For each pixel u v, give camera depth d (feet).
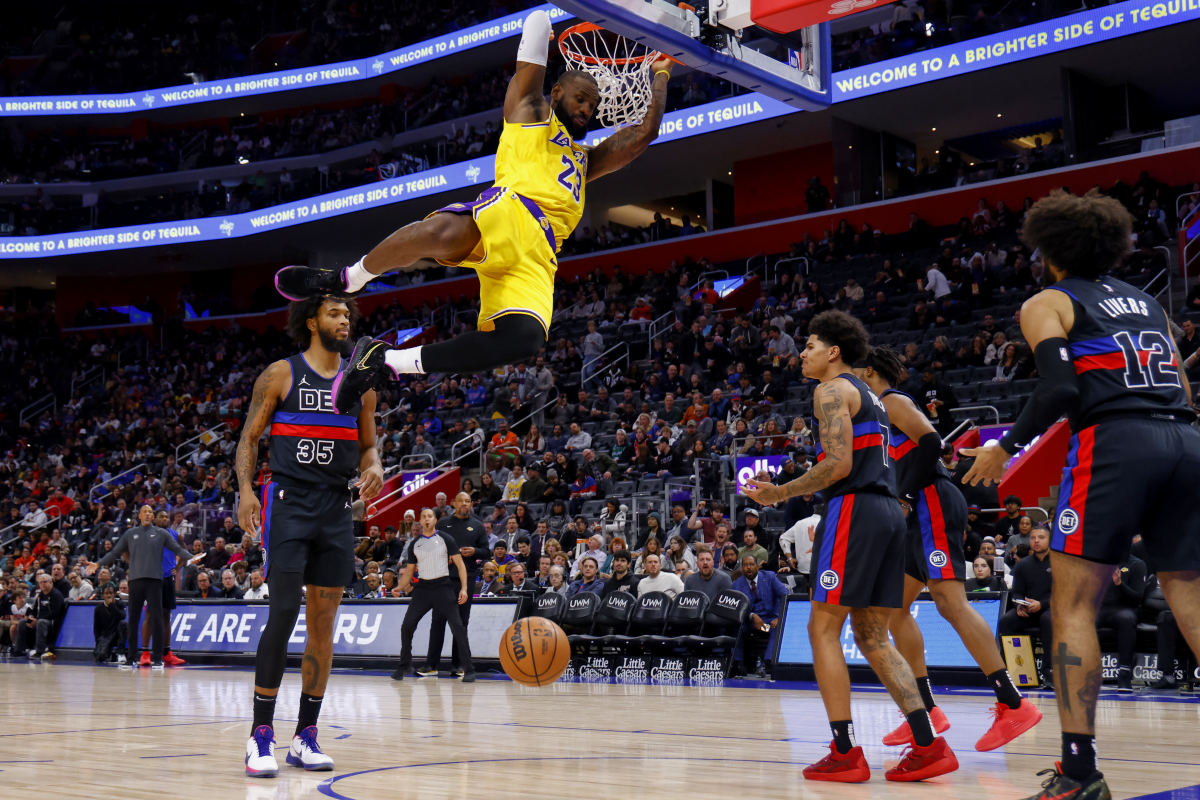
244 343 94.89
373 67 95.76
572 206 13.34
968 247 63.16
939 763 13.11
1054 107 74.33
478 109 90.68
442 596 34.37
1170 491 10.47
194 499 67.92
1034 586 30.09
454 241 12.39
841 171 75.97
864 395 13.96
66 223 98.63
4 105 102.83
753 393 56.03
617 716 22.43
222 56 107.24
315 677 14.93
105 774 13.96
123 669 41.70
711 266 78.64
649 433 53.78
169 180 101.30
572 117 13.50
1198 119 62.13
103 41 111.65
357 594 46.78
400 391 75.87
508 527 47.42
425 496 57.82
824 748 16.83
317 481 14.90
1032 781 13.28
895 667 13.50
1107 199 11.33
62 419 92.07
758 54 22.74
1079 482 10.56
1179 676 29.48
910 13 73.51
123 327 103.30
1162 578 10.73
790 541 37.11
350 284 13.50
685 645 35.37
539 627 17.95
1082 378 10.71
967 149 85.20
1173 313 52.01
